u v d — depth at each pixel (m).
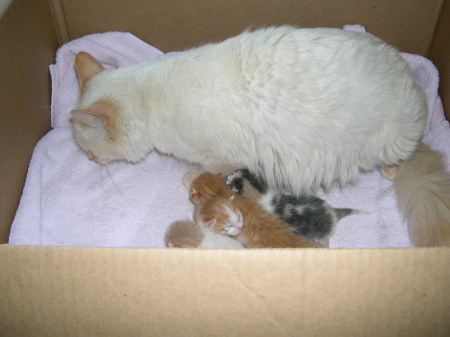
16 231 0.53
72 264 0.33
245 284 0.32
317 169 0.51
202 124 0.49
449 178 0.52
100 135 0.53
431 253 0.32
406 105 0.48
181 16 0.62
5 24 0.51
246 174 0.54
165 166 0.61
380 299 0.32
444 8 0.58
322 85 0.46
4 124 0.51
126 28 0.65
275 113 0.47
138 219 0.58
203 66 0.49
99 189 0.59
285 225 0.52
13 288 0.33
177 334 0.33
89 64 0.54
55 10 0.62
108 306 0.33
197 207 0.54
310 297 0.32
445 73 0.59
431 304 0.32
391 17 0.60
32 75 0.58
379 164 0.53
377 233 0.55
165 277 0.32
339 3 0.59
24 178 0.57
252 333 0.33
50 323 0.33
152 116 0.51
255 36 0.49
